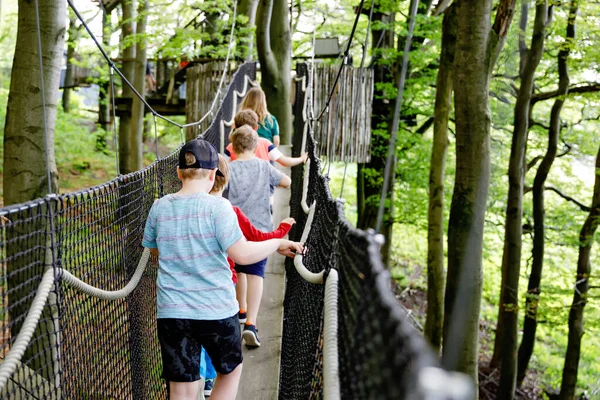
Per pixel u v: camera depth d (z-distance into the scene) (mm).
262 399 3467
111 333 2779
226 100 9047
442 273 10617
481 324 16328
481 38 6352
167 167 4074
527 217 13586
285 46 11203
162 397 3930
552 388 13258
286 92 11281
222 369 2561
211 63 12891
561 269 14328
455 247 6520
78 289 2342
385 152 13641
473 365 6480
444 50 10422
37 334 2516
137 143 13172
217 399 2623
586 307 11961
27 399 2100
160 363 3889
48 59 4301
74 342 2381
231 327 2539
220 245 2533
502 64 10688
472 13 6328
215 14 14734
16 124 4316
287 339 3592
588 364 14305
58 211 2188
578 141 12680
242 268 3857
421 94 14180
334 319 1506
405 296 16953
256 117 4520
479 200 6445
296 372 2787
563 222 13031
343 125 11906
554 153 11672
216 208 2547
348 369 1234
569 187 13578
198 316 2486
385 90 13477
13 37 18422
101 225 2623
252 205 3832
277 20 11125
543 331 16688
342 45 14891
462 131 6477
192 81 13188
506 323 10828
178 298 2496
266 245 2662
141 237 3307
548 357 14953
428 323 10664
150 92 15617
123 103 15094
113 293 2643
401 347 752
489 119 6449
